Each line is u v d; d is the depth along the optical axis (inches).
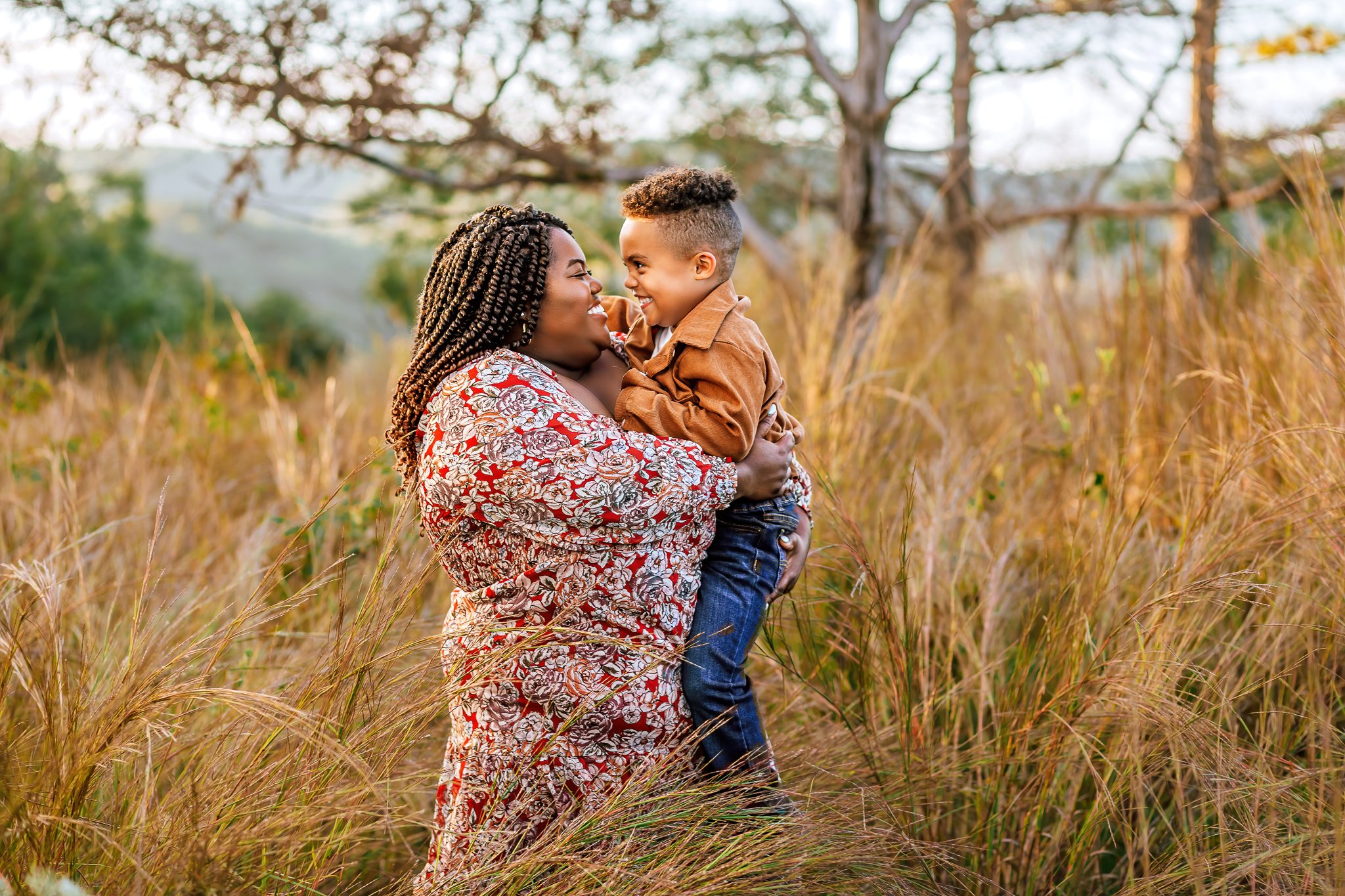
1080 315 179.2
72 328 746.8
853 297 235.5
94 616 121.2
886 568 108.9
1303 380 120.8
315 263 2583.7
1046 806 96.7
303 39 193.3
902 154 271.6
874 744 103.2
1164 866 90.9
